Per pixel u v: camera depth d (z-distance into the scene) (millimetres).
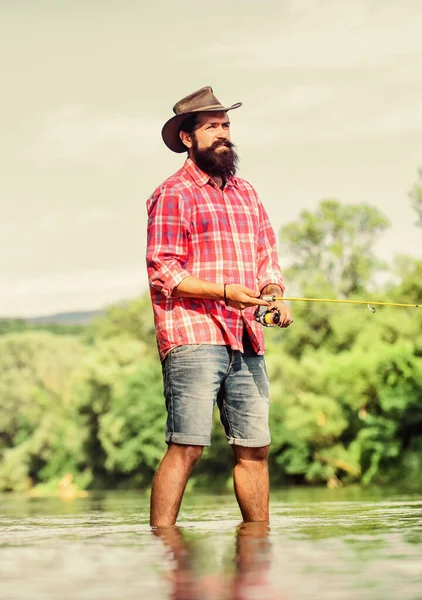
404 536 3555
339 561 2783
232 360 5820
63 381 110250
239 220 6078
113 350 82938
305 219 79938
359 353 57594
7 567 2885
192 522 5477
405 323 64625
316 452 55812
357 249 79688
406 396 52938
